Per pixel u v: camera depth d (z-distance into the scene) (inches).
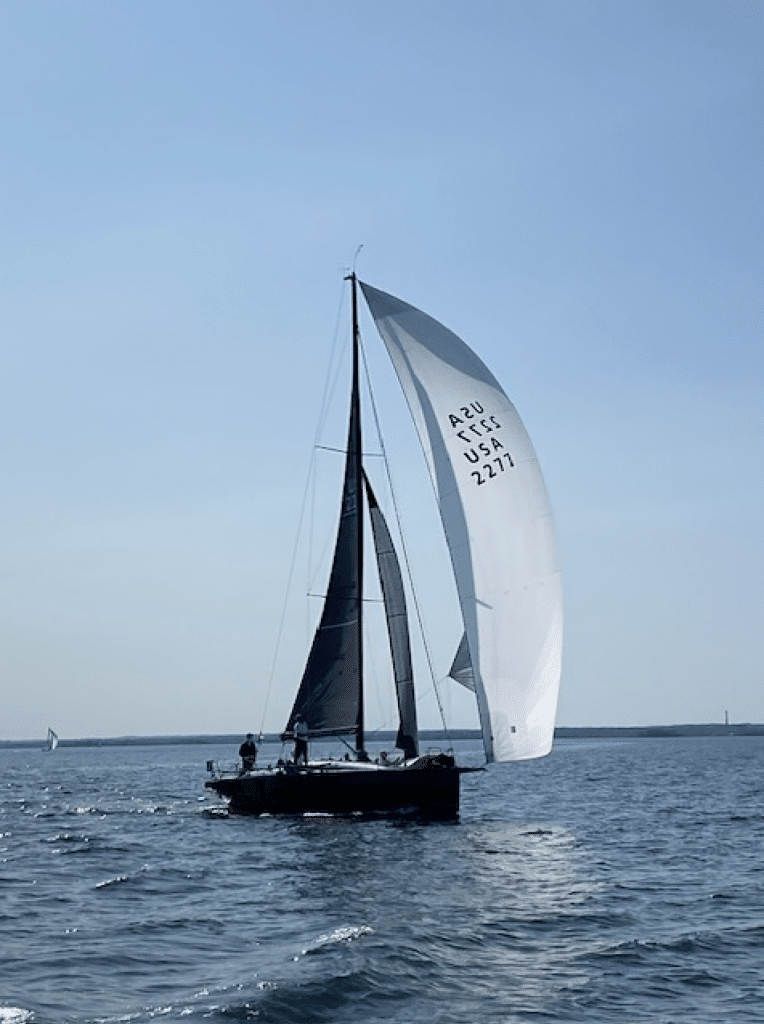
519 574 1574.8
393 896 1061.8
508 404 1600.6
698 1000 694.5
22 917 978.1
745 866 1288.1
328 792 1636.3
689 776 3513.8
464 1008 674.8
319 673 1772.9
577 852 1403.8
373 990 706.2
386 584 1737.2
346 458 1793.8
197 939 875.4
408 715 1713.8
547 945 841.5
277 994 688.4
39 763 6373.0
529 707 1556.3
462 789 2874.0
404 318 1644.9
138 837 1654.8
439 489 1616.6
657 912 981.2
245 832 1630.2
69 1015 650.8
